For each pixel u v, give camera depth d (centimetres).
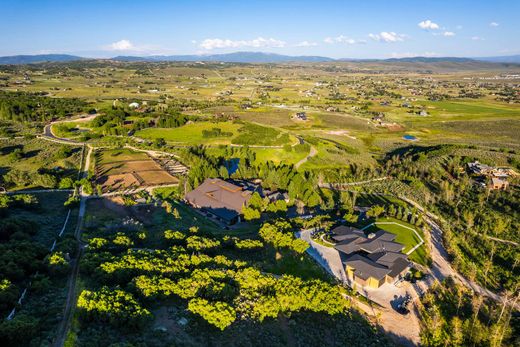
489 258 10012
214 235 9838
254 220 11869
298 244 9412
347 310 7512
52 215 11312
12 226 8881
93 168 16412
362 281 8575
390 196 14638
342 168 18325
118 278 6925
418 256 9888
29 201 11356
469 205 13412
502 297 8488
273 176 14712
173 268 7362
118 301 5916
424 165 18000
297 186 14088
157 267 7300
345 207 12450
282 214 12206
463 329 7306
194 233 9562
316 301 6975
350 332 6900
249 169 15912
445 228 11619
